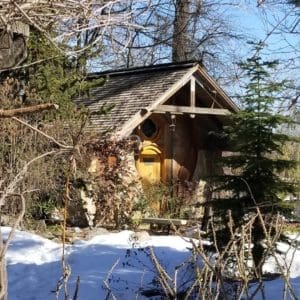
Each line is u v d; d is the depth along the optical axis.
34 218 14.59
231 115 9.41
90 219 16.33
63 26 3.69
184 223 14.38
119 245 11.87
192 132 21.59
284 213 8.87
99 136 16.48
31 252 11.17
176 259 9.94
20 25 4.05
